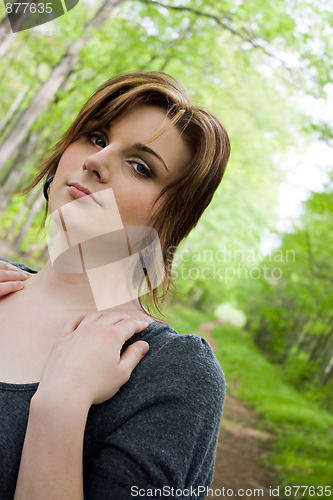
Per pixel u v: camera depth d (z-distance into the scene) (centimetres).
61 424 88
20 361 100
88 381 92
